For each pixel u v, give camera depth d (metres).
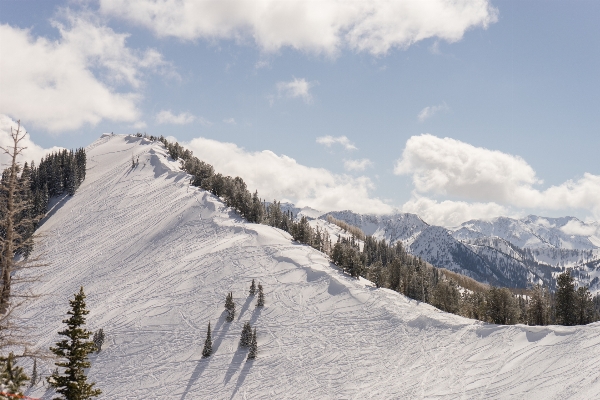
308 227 121.31
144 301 89.94
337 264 102.38
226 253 103.88
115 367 70.56
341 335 71.06
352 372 60.41
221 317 79.69
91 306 94.56
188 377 65.62
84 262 122.19
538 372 46.81
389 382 55.62
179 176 173.12
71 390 29.00
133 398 62.81
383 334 69.62
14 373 18.91
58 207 170.38
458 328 65.81
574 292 76.06
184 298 87.81
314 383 59.53
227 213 131.25
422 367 57.41
